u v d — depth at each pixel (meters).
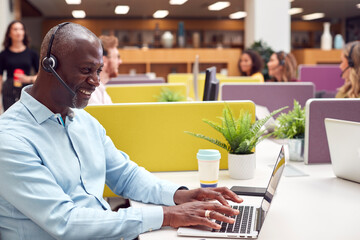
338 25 14.17
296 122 1.92
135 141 1.82
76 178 1.28
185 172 1.83
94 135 1.42
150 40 13.22
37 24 13.05
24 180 1.13
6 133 1.16
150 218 1.20
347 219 1.26
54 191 1.15
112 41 2.72
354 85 2.95
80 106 1.25
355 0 10.55
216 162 1.55
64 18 12.89
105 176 1.48
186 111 1.83
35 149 1.20
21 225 1.17
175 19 13.09
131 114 1.80
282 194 1.49
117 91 3.62
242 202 1.42
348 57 2.98
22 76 4.48
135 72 8.71
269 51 7.29
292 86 3.22
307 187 1.57
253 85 3.21
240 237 1.14
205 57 8.76
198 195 1.36
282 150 1.52
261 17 7.69
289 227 1.20
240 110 1.84
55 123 1.26
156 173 1.82
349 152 1.56
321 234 1.15
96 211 1.18
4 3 7.48
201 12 12.15
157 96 3.59
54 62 1.20
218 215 1.20
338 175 1.67
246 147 1.66
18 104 1.24
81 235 1.14
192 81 4.94
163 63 8.91
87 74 1.22
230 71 8.84
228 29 13.37
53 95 1.23
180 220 1.20
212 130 1.84
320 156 1.91
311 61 9.10
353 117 1.92
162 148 1.83
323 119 1.90
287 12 7.75
